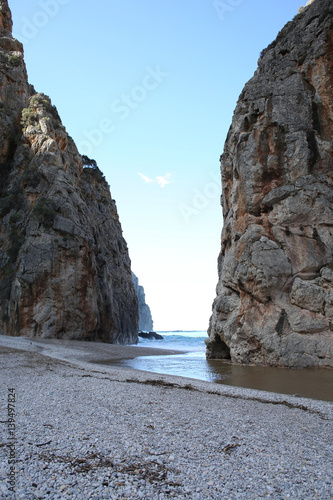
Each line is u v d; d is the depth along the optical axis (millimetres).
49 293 43656
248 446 8328
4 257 46688
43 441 7871
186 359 32500
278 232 27156
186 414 10859
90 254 49094
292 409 12180
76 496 5668
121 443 8070
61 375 16375
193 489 6133
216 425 9898
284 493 6117
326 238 25906
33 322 42406
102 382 15102
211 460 7414
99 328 52688
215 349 33500
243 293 28250
